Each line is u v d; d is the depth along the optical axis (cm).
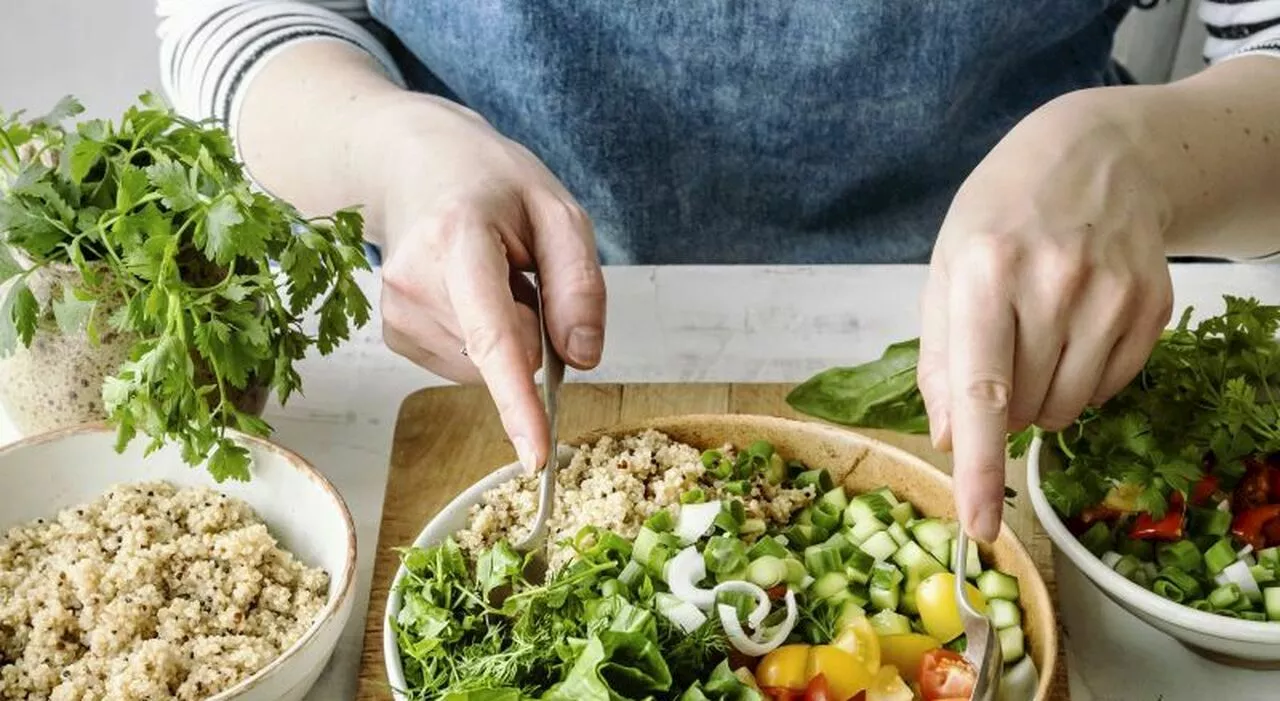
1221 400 110
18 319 109
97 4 228
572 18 149
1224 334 116
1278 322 118
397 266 111
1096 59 167
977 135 163
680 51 149
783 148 156
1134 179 107
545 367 108
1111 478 107
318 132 135
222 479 111
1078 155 107
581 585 100
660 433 117
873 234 165
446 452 127
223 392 110
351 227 116
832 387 126
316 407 134
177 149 115
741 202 162
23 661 102
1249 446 109
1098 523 108
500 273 105
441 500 122
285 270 112
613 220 163
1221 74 131
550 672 95
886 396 123
